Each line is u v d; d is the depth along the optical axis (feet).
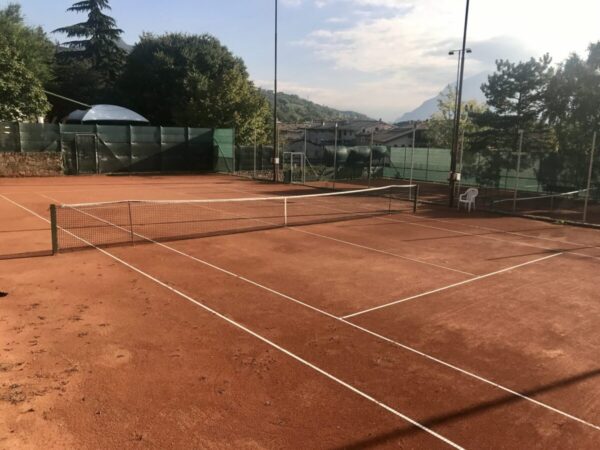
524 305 25.16
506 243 41.50
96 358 17.97
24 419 14.06
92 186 77.41
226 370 17.33
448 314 23.50
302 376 17.04
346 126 256.32
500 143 101.65
